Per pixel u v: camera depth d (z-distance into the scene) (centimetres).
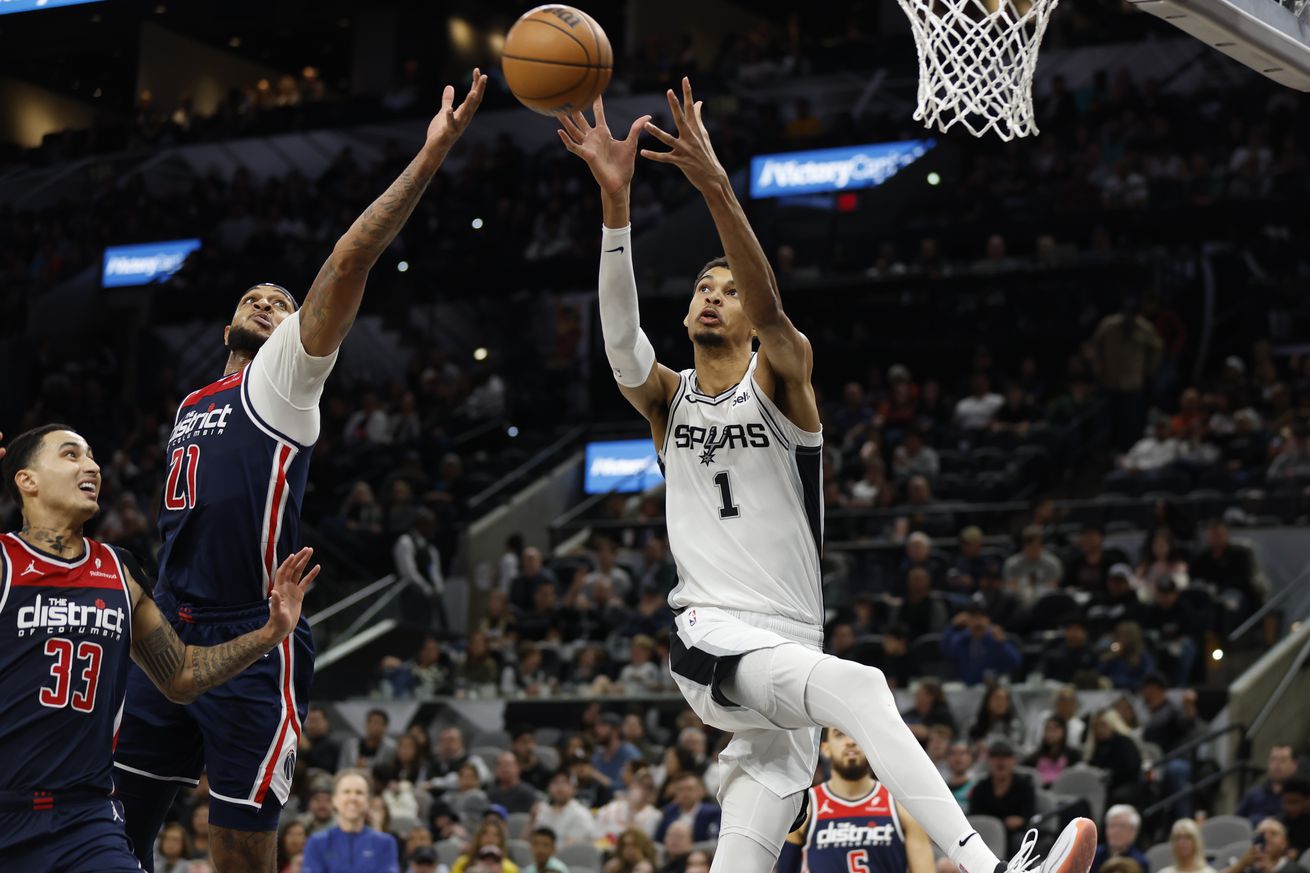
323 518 2338
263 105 3434
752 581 532
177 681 526
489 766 1662
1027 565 1853
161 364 3056
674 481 552
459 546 2338
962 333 2578
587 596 2058
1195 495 2009
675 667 537
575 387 2777
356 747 1683
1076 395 2319
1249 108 2703
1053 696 1573
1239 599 1728
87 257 3219
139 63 3388
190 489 555
